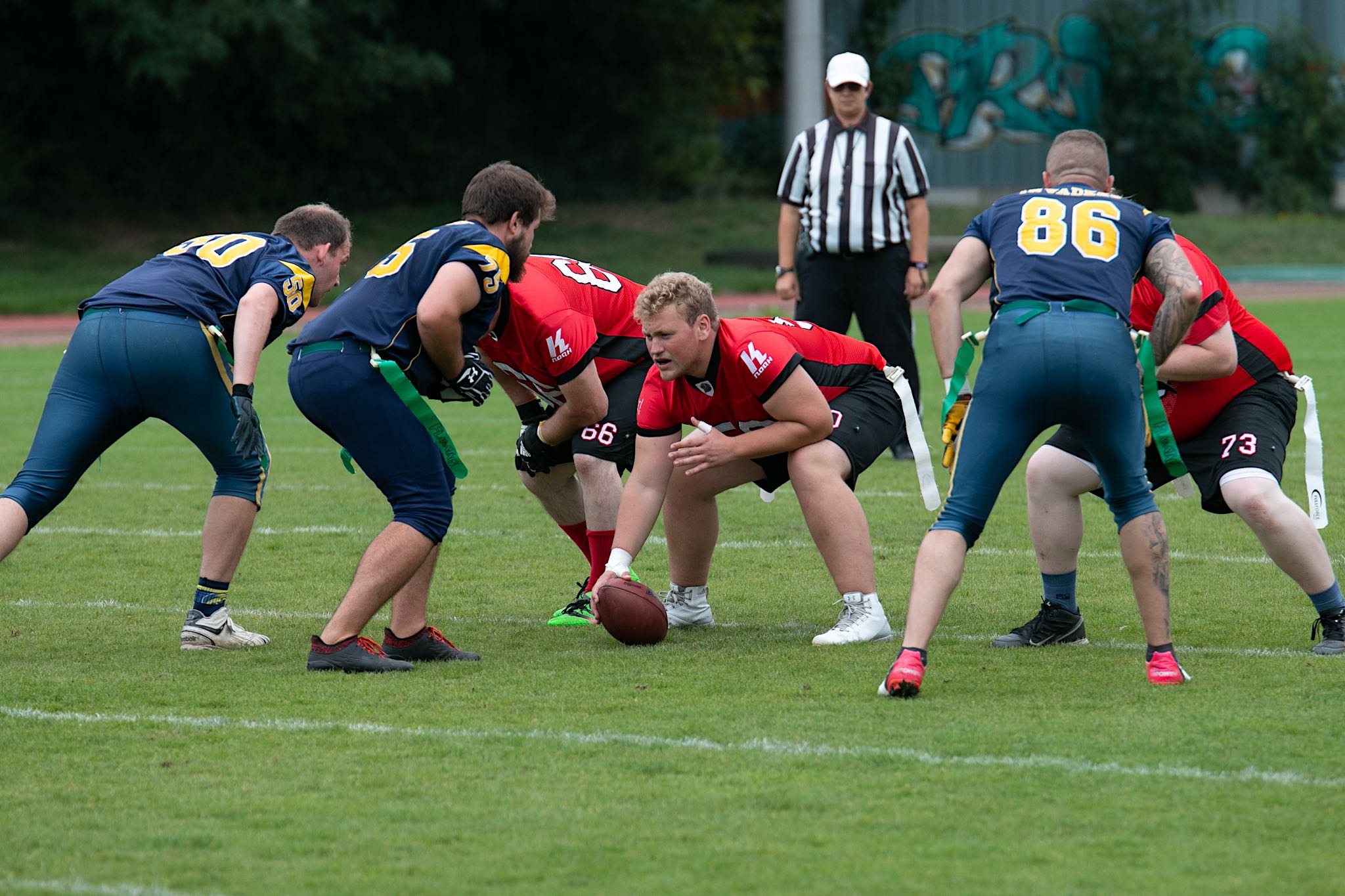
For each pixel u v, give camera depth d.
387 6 111.75
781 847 12.84
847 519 20.81
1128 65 143.75
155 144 124.81
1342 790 14.01
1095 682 18.12
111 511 33.16
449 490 19.66
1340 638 19.50
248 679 18.95
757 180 141.25
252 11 102.12
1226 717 16.31
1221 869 12.23
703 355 19.67
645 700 17.62
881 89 143.25
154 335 20.02
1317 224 136.75
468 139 134.50
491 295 19.28
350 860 12.70
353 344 19.02
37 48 117.81
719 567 26.55
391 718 16.97
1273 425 19.67
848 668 19.09
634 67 136.00
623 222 126.00
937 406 48.09
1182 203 144.88
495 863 12.58
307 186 128.50
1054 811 13.55
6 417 49.22
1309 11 150.50
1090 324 16.89
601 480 22.66
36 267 106.50
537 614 23.25
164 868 12.55
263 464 21.36
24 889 12.09
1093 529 29.25
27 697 18.03
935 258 107.25
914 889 11.94
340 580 25.83
